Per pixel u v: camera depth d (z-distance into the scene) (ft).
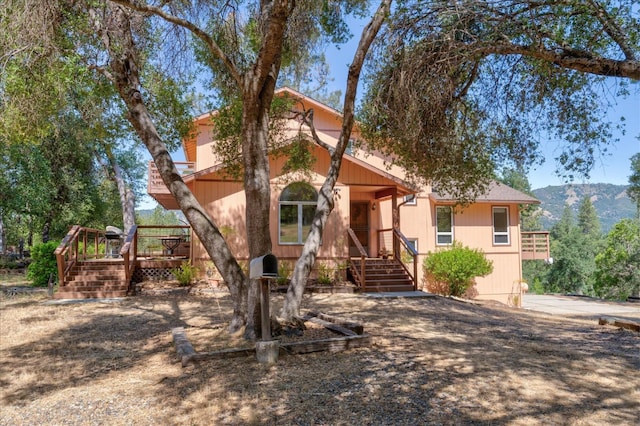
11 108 20.48
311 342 19.84
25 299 39.86
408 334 24.52
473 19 24.06
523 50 22.44
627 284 92.17
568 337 24.94
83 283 42.73
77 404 14.73
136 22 27.02
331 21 30.14
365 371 17.01
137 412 13.82
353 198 60.08
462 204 35.19
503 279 65.57
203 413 13.44
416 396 14.37
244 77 21.85
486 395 14.46
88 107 28.68
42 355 21.57
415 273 48.44
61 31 22.43
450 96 28.58
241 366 17.88
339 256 49.21
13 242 112.47
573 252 159.74
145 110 23.88
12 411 14.46
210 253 23.13
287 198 48.44
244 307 22.99
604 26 21.11
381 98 30.01
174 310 33.53
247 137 22.13
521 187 133.49
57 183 80.74
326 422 12.55
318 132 60.39
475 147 31.53
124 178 101.45
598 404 13.78
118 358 20.59
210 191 47.16
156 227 47.88
